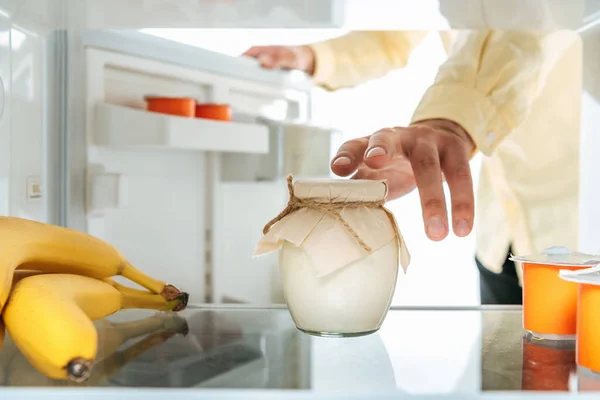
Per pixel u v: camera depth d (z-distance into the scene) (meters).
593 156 0.92
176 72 0.99
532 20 0.76
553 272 0.59
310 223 0.57
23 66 0.76
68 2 0.70
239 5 0.70
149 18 0.75
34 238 0.59
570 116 0.92
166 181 1.04
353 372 0.51
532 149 0.95
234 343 0.59
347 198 0.57
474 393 0.46
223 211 1.18
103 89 0.89
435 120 0.78
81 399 0.46
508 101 0.83
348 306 0.58
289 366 0.52
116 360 0.54
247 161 1.16
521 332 0.63
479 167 1.01
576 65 0.90
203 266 1.16
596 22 0.77
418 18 0.75
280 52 1.06
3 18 0.71
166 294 0.66
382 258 0.58
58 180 0.85
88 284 0.60
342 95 1.09
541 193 0.97
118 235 0.94
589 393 0.46
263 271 1.26
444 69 0.84
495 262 1.01
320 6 0.70
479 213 1.01
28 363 0.53
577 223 0.94
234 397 0.46
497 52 0.84
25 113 0.77
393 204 1.01
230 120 1.02
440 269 1.02
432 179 0.62
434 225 0.61
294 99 1.12
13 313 0.51
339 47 1.06
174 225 1.07
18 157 0.75
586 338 0.50
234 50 1.06
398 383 0.48
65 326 0.48
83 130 0.86
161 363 0.53
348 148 0.62
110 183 0.87
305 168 1.16
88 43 0.86
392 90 1.06
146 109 0.96
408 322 0.67
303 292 0.58
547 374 0.50
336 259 0.56
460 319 0.68
